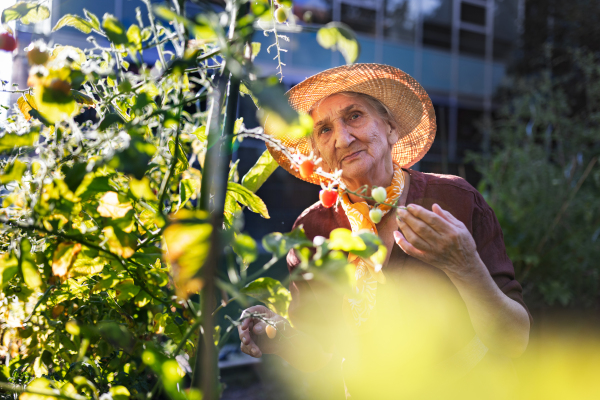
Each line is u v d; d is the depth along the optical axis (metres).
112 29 0.59
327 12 9.33
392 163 1.35
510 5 11.06
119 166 0.51
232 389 3.30
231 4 0.56
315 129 1.34
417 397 1.29
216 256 0.47
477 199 1.33
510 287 1.18
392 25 10.19
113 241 0.61
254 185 1.09
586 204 3.40
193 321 0.75
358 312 1.27
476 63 11.02
